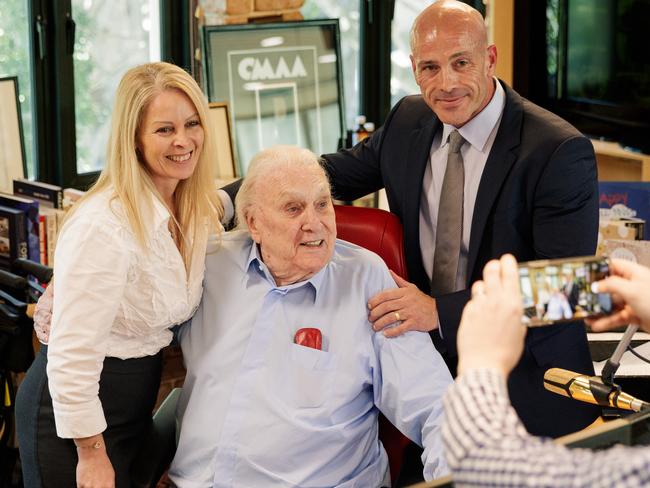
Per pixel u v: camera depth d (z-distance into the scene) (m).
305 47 4.07
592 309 1.09
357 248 2.09
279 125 4.05
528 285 1.08
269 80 4.02
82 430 1.88
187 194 2.03
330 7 4.41
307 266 1.95
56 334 1.86
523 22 3.86
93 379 1.88
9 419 2.74
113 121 1.93
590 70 3.61
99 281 1.85
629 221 2.86
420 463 2.19
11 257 3.00
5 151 3.42
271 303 2.02
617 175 3.65
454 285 2.26
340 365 1.97
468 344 0.99
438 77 2.12
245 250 2.08
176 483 2.01
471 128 2.19
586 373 2.19
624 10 3.36
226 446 1.96
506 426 0.89
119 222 1.87
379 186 2.49
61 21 3.68
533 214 2.14
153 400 2.09
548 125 2.13
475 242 2.19
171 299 1.96
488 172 2.16
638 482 0.82
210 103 3.70
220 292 2.06
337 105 4.16
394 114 2.40
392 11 4.52
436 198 2.29
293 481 1.93
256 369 1.98
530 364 2.15
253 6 4.04
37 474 2.00
